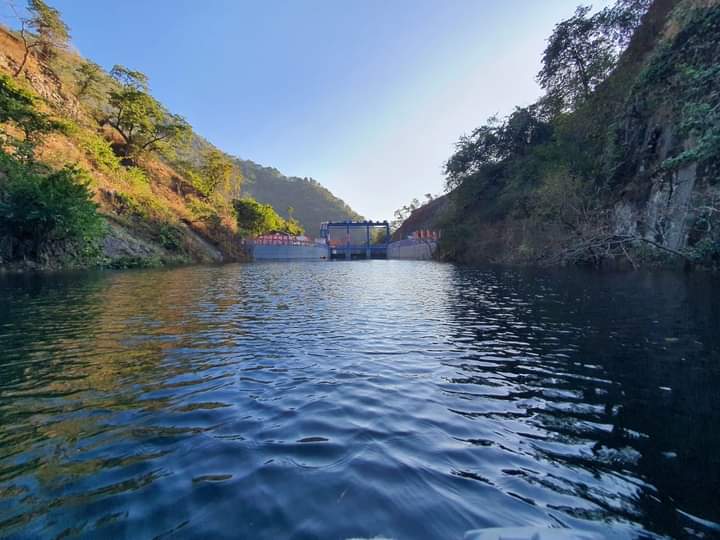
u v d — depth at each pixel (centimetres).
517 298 1082
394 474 238
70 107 3412
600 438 291
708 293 1009
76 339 596
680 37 1523
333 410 341
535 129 3531
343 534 185
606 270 1847
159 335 632
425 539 182
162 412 334
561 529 191
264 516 198
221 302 1030
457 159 4178
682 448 275
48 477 233
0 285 1266
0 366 461
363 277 2036
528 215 2906
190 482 228
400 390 393
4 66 2823
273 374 443
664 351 524
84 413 331
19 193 1748
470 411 341
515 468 248
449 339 621
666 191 1658
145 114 3900
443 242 4303
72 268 2083
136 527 189
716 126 940
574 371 454
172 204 4038
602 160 2266
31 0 3105
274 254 5141
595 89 2617
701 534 188
